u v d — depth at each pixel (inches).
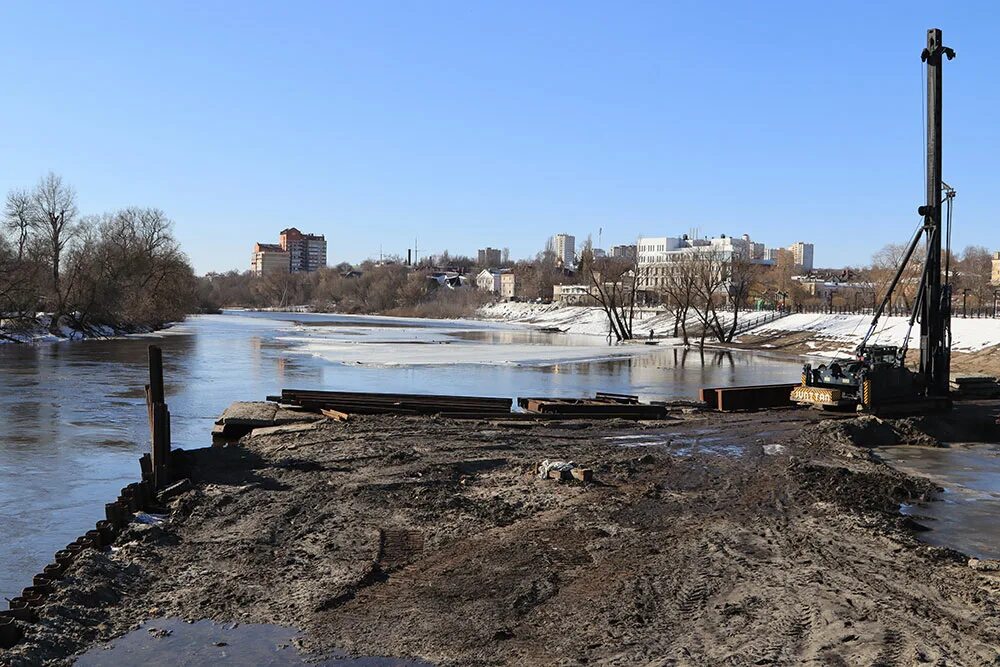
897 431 1025.5
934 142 1152.2
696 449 871.7
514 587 441.1
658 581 446.0
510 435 924.6
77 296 3154.5
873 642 357.7
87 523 616.7
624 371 2065.7
